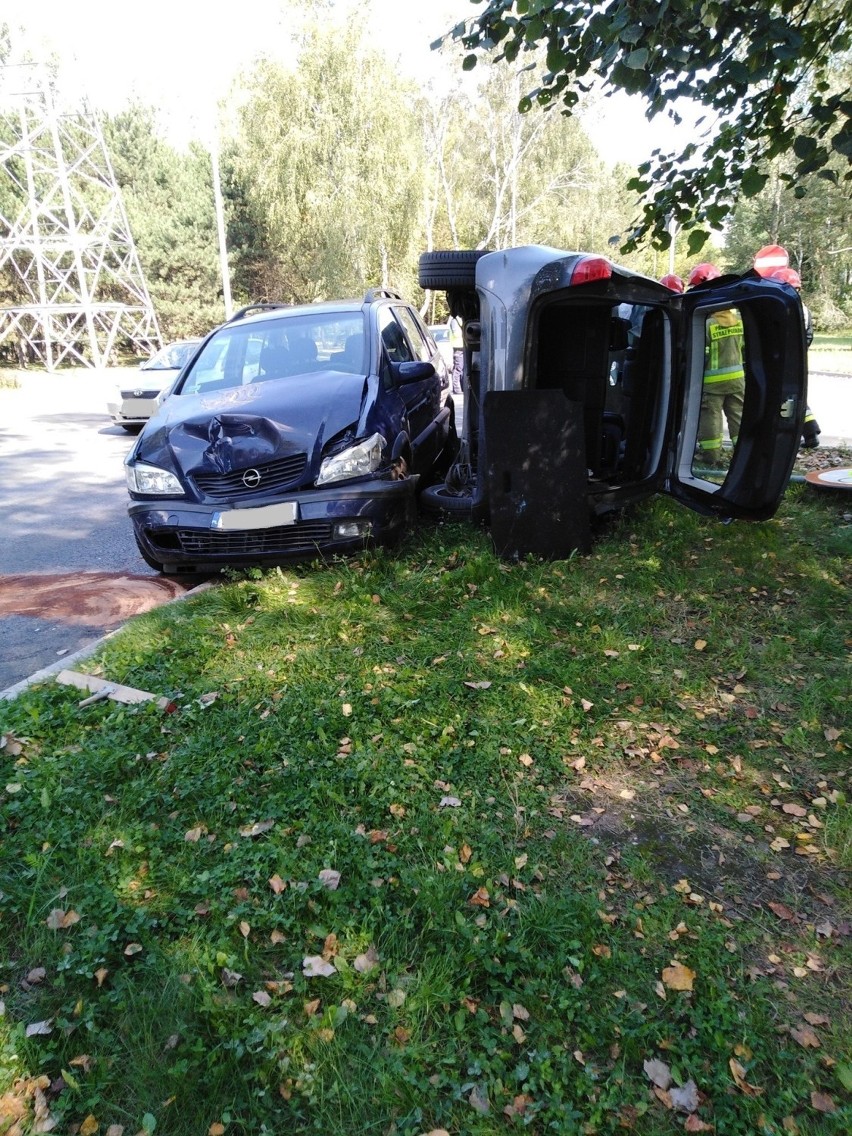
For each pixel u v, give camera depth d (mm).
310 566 5668
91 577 6469
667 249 5285
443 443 8203
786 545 5859
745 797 3139
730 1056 2104
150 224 42688
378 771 3320
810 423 9109
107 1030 2227
